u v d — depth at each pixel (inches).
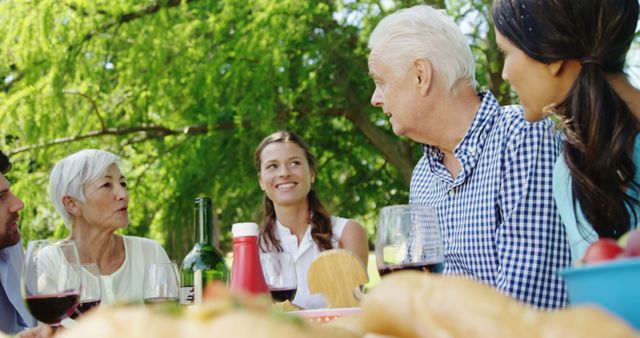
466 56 83.8
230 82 325.4
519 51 60.4
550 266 76.1
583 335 20.2
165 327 19.7
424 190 89.0
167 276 73.0
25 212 349.1
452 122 83.5
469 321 22.1
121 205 111.4
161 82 327.6
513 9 60.0
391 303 24.3
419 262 58.2
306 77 327.6
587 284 26.6
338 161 377.1
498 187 79.2
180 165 361.4
